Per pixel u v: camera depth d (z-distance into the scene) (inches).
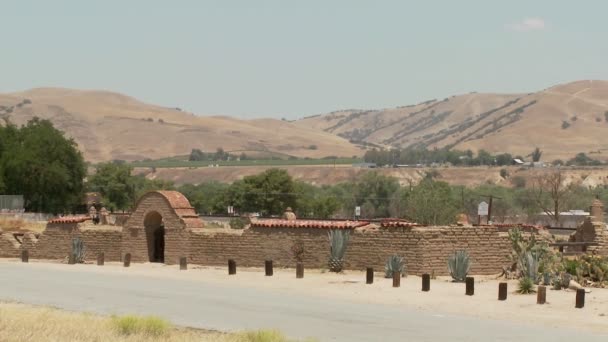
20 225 4446.4
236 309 2022.6
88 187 7377.0
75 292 2348.7
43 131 6067.9
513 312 1971.0
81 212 6373.0
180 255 3157.0
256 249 2997.0
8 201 5329.7
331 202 7052.2
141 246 3282.5
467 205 6742.1
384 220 3152.1
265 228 2987.2
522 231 2878.9
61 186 5871.1
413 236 2701.8
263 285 2517.2
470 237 2728.8
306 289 2413.9
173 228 3181.6
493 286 2407.7
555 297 2158.0
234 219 5137.8
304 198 7160.4
